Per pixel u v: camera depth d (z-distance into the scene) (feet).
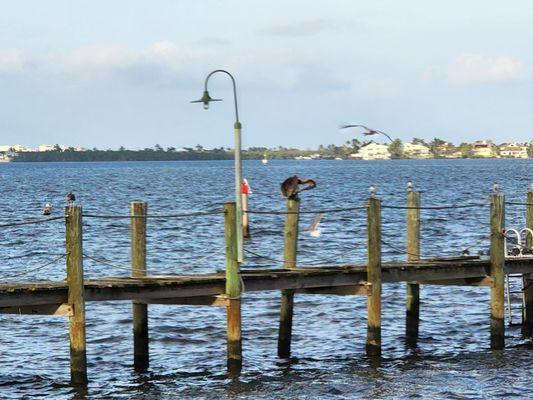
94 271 176.55
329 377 101.19
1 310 90.58
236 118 99.45
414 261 116.98
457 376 101.04
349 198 416.46
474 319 132.87
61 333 124.36
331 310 136.87
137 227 101.86
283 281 101.91
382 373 102.68
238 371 100.83
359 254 201.77
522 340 120.06
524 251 123.24
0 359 111.34
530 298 122.52
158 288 94.68
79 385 94.07
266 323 128.98
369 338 108.58
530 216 126.21
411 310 121.39
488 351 114.21
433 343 118.83
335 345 117.29
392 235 246.27
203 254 205.36
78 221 89.25
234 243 98.32
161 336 121.49
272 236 239.71
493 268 114.83
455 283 116.98
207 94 101.24
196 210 346.54
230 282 98.48
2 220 297.33
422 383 98.12
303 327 126.93
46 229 260.01
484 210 315.17
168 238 235.20
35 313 90.48
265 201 387.75
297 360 109.40
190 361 109.60
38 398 94.38
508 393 93.91
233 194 455.63
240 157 99.04
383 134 107.86
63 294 90.22
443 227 260.42
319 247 214.48
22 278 171.63
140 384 99.14
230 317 99.25
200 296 99.76
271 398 93.04
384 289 154.71
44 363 109.60
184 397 93.91
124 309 137.28
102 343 118.42
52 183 605.73
